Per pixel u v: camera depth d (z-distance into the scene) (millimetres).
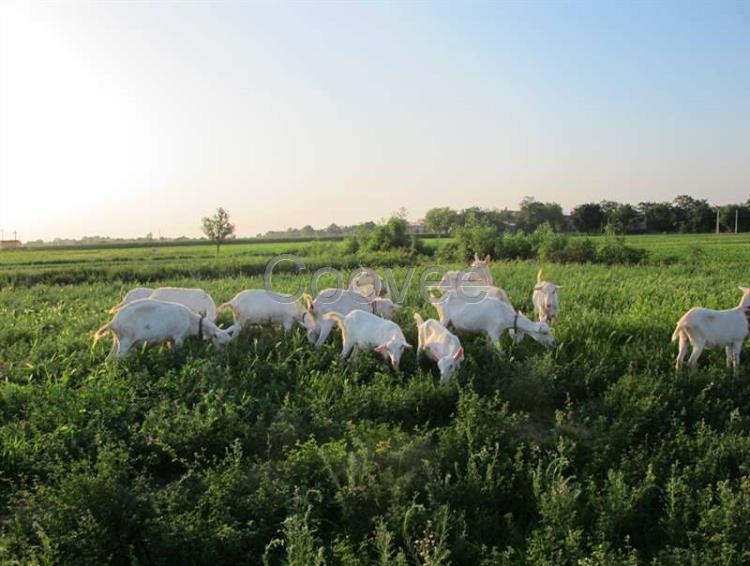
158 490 6301
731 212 90938
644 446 7309
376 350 9875
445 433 7211
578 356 10148
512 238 36000
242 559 5355
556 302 12164
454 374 9102
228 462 6816
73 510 5391
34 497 5719
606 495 6148
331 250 40875
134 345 10102
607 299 15516
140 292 12445
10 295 18844
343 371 9516
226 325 12977
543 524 5863
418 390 8562
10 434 7070
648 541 5805
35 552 5105
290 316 11930
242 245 69375
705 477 6523
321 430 7449
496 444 6629
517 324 10797
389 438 7098
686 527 5695
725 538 5328
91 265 32031
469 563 5453
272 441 7164
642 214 94250
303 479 6211
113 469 6180
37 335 11688
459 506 6113
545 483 6320
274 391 8719
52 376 9375
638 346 10891
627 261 31203
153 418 7465
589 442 7375
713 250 41031
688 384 9031
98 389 8141
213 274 27906
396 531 5555
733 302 14695
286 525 5441
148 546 5336
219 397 8055
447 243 41188
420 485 6301
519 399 8656
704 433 7430
